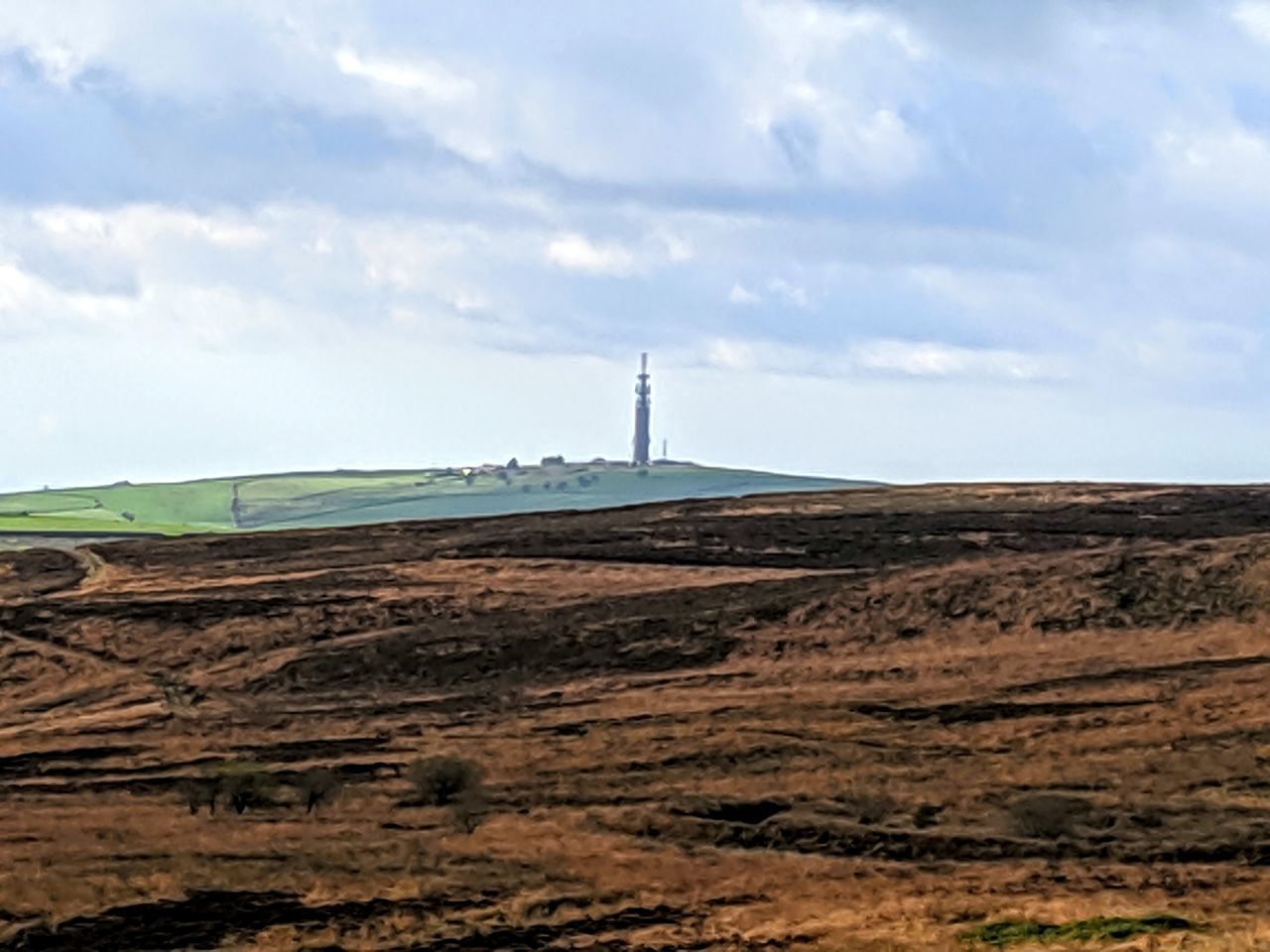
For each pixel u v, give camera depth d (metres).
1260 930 40.16
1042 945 39.56
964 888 45.94
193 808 62.16
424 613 99.25
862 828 53.06
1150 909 42.59
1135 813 54.28
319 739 76.00
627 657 89.25
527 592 102.69
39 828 59.19
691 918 43.59
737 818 56.84
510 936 42.53
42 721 84.06
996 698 75.56
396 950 42.00
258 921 44.56
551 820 56.84
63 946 43.38
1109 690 75.69
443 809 59.53
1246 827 51.75
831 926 42.03
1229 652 81.50
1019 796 57.62
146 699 87.69
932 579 95.88
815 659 86.88
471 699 83.88
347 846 52.28
